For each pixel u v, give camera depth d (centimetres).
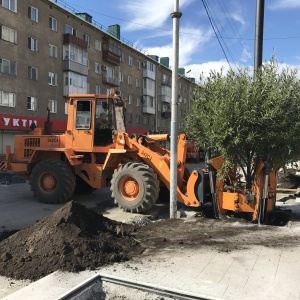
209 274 426
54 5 3144
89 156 992
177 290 376
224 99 663
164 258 486
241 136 657
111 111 973
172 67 736
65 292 373
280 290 382
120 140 923
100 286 405
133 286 397
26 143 1088
